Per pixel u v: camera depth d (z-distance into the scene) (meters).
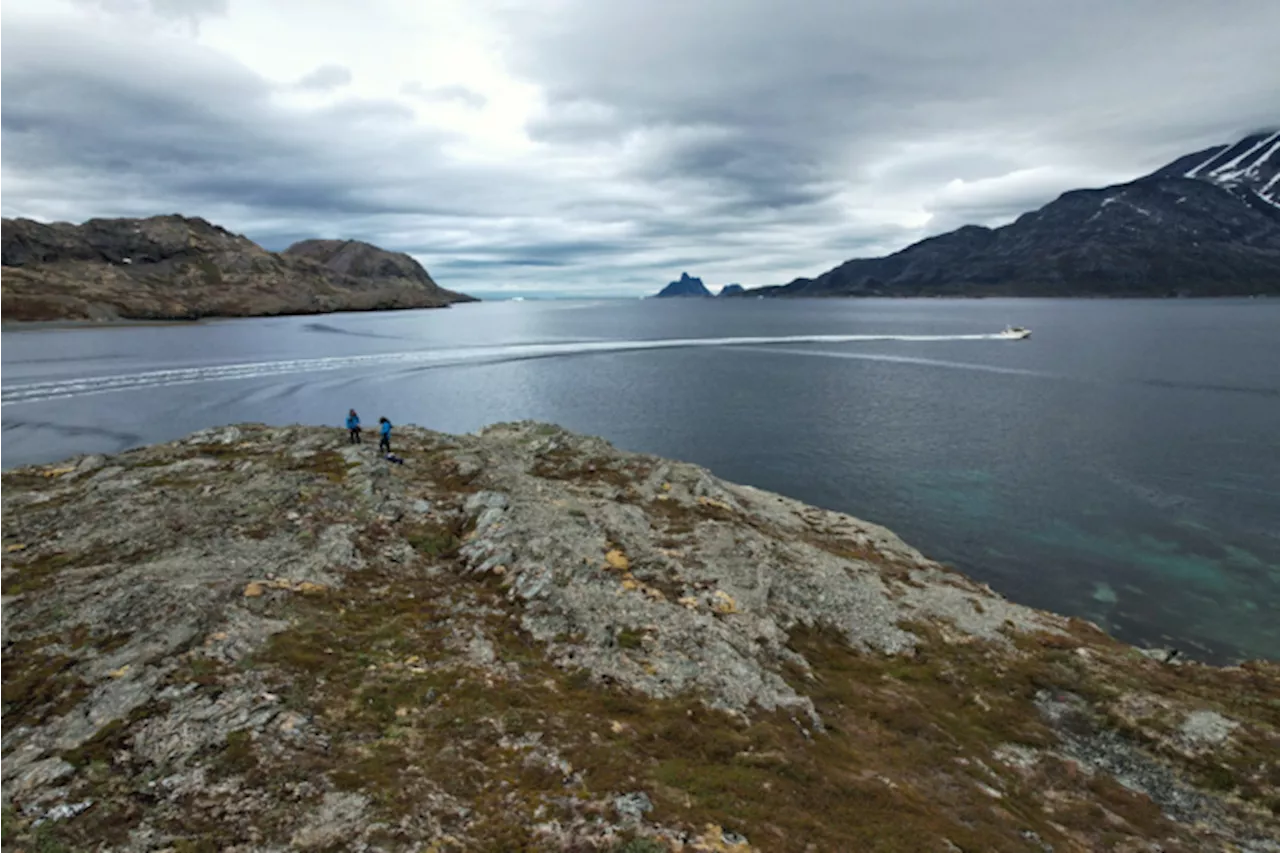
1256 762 26.80
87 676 20.88
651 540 40.34
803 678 29.41
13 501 37.44
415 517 38.53
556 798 17.58
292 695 20.86
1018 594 50.62
